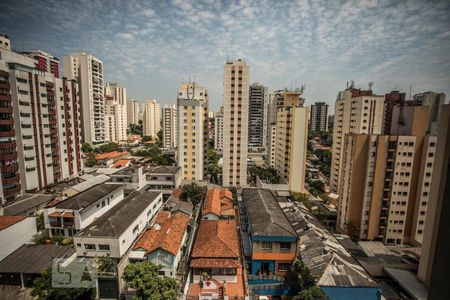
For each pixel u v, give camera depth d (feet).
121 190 192.75
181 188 229.45
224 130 253.85
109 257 116.67
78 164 275.18
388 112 238.89
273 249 124.98
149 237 135.03
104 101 504.02
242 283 116.06
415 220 161.99
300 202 207.41
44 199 184.14
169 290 98.07
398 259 138.72
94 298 103.50
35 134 213.87
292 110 253.44
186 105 264.72
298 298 93.91
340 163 262.88
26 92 204.13
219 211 182.50
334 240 137.39
